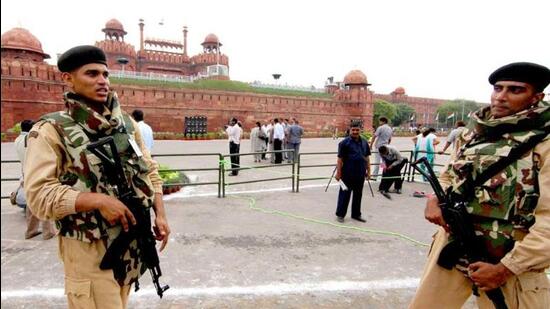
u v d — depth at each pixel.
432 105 68.19
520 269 1.56
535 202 1.58
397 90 66.00
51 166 1.55
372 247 4.59
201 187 8.64
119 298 1.75
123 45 48.78
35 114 25.38
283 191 8.25
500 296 1.69
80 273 1.67
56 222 1.70
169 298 3.15
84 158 1.60
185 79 34.84
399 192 8.25
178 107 32.19
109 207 1.55
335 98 42.47
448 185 2.06
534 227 1.54
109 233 1.67
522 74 1.64
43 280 3.44
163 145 22.91
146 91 30.66
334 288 3.41
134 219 1.64
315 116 40.72
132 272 1.81
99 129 1.69
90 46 1.70
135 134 2.03
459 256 1.88
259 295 3.24
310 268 3.87
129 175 1.77
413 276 3.72
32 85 25.12
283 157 14.60
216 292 3.28
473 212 1.75
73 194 1.53
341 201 5.74
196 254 4.20
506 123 1.66
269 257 4.16
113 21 48.59
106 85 1.74
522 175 1.61
